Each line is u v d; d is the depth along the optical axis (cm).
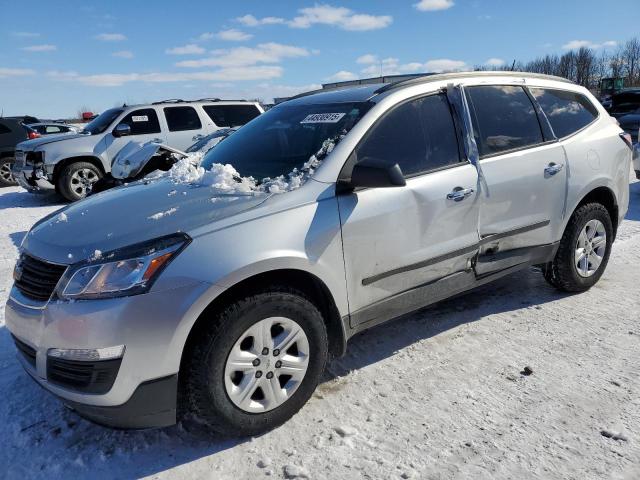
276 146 353
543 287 463
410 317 413
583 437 265
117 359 238
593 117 450
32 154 1045
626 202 470
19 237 773
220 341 252
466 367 336
